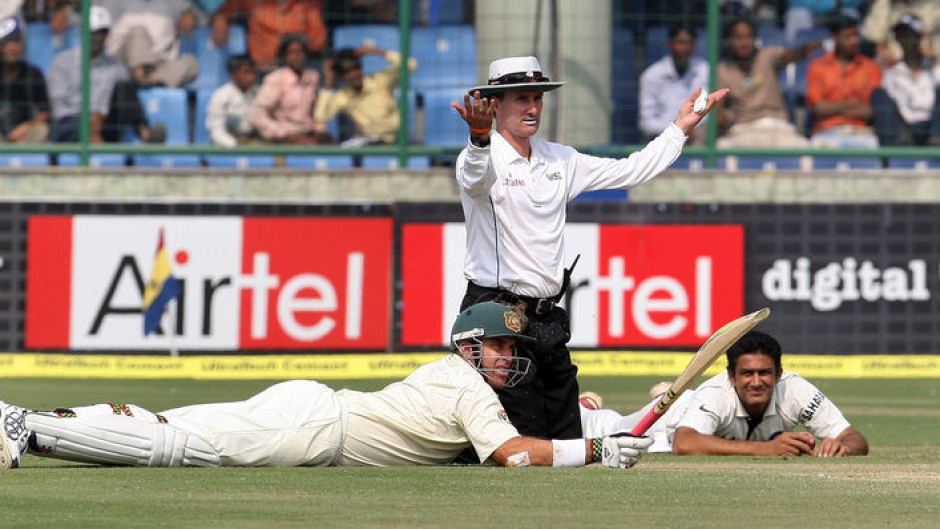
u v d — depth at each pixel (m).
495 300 25.64
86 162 57.00
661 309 51.78
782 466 24.14
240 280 51.62
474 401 22.98
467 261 26.16
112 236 51.53
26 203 51.44
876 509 18.34
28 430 21.92
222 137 57.81
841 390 47.66
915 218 52.22
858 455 27.20
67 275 51.47
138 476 21.31
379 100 57.69
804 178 54.97
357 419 23.11
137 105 57.62
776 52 57.75
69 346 51.44
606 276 51.59
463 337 24.11
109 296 51.44
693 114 27.50
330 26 57.78
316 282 51.72
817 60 57.88
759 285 52.09
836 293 52.09
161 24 57.56
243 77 57.84
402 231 51.81
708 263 51.91
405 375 51.56
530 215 25.69
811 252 52.12
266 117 57.75
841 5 57.91
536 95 25.95
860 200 54.56
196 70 57.84
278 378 51.38
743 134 57.62
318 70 57.78
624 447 22.45
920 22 58.12
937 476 22.28
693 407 27.39
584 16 56.03
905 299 52.19
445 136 57.84
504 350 24.30
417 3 57.81
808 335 52.16
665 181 54.91
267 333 51.66
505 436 22.80
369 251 51.78
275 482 20.70
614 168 26.80
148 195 55.03
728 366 27.64
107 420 22.23
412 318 51.78
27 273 51.41
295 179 55.12
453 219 51.84
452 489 19.98
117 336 51.50
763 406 27.44
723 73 57.44
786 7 57.84
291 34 57.72
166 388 46.84
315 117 57.72
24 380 49.81
